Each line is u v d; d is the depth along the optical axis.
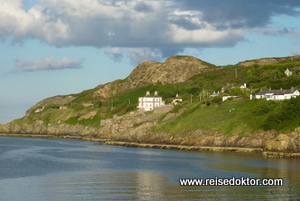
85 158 156.12
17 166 131.38
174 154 168.50
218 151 176.75
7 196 86.62
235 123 192.12
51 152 184.88
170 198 85.44
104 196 86.88
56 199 84.25
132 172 117.62
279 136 154.88
